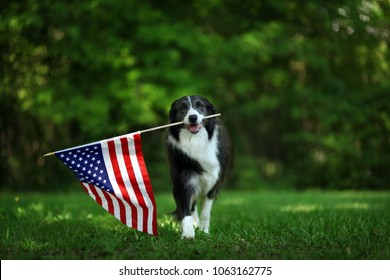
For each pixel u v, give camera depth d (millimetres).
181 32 15188
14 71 14586
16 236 5621
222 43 15859
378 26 14102
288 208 9180
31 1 14477
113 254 4695
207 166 5891
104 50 14719
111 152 5465
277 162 19781
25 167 15156
